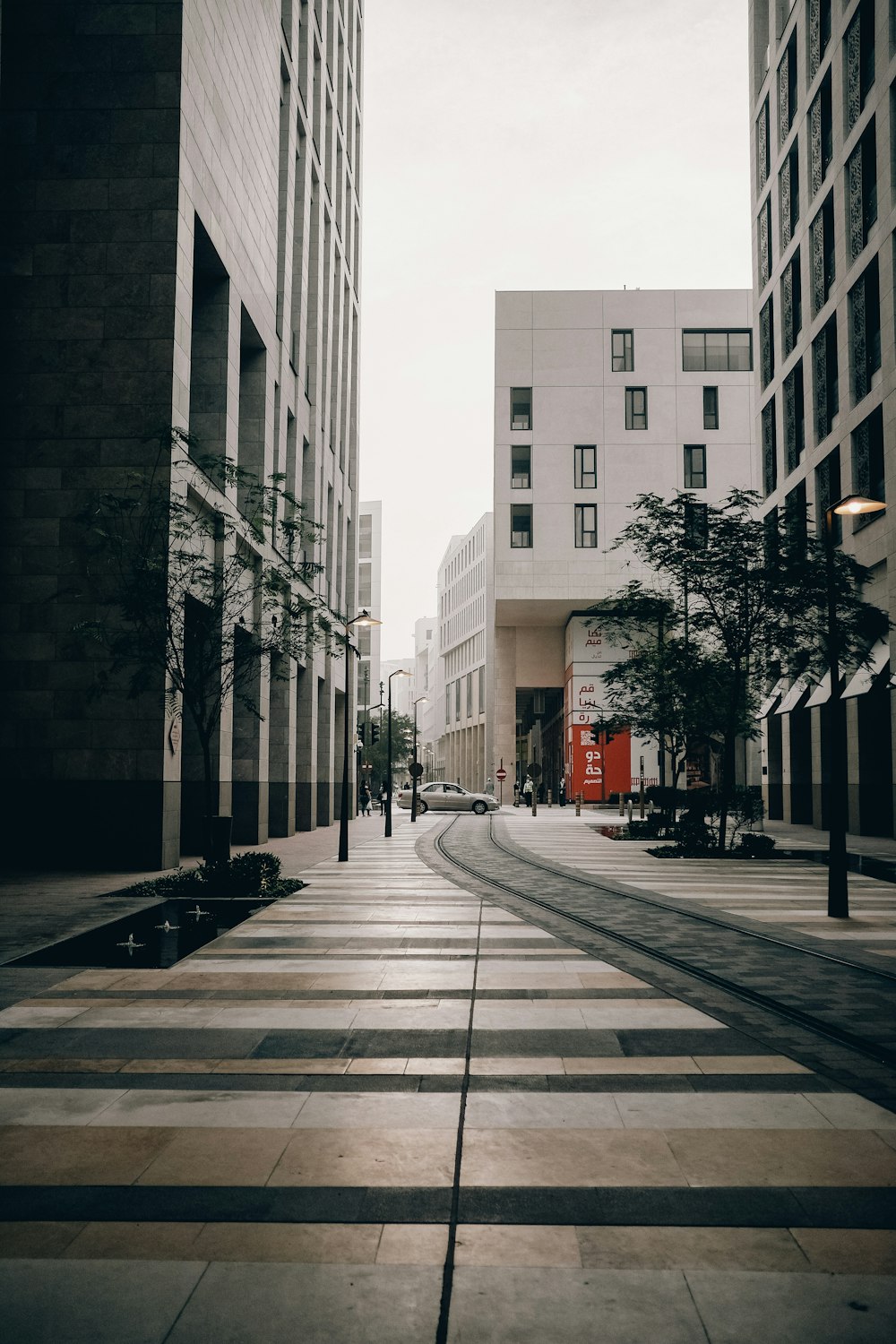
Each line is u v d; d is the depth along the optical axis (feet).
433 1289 10.77
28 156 59.16
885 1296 10.66
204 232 63.82
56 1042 20.49
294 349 100.01
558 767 255.91
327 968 28.12
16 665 56.18
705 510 67.36
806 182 108.37
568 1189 13.35
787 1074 18.45
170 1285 10.82
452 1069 18.74
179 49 59.31
